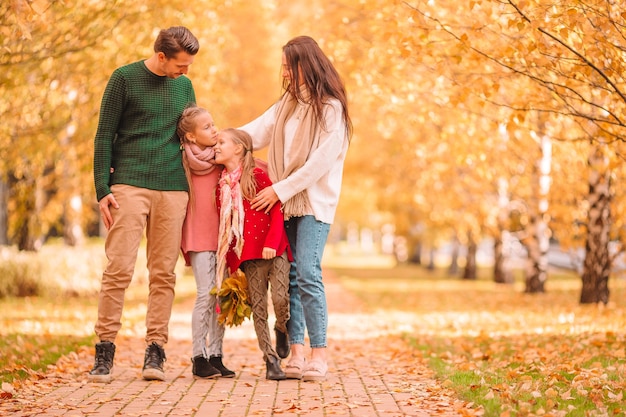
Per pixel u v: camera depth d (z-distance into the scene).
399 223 32.16
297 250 6.11
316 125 6.08
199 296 6.27
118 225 6.05
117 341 9.50
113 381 6.17
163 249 6.18
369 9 9.43
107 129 6.05
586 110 9.08
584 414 4.93
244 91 23.56
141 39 12.34
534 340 9.59
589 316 12.74
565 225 16.33
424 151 17.39
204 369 6.26
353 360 7.98
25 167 16.88
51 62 11.84
